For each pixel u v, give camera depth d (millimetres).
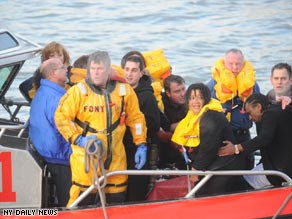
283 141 23797
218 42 61125
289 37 62938
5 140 24359
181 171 22609
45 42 61469
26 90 25859
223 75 26594
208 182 23984
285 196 23219
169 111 26875
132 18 67125
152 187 24922
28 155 22234
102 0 71750
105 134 22391
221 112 23406
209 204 22906
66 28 64625
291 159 23891
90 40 61438
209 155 23188
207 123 23094
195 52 58594
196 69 53750
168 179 25719
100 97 22312
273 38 62656
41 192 22406
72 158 22578
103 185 21656
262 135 23578
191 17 67812
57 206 24141
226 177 23750
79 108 22266
